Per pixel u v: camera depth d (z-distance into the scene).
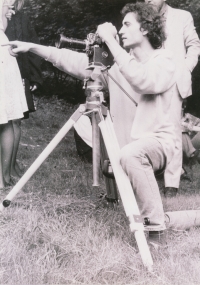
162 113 3.59
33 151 8.01
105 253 3.27
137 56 3.68
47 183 5.73
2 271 2.98
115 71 4.17
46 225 3.82
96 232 3.71
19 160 7.25
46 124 10.95
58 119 11.73
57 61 3.98
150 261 3.12
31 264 3.11
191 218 4.10
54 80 14.39
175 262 3.22
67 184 5.77
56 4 13.56
